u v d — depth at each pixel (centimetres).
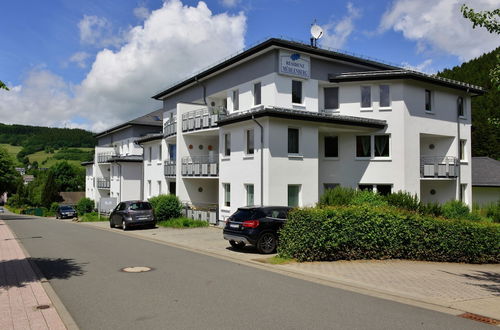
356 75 2234
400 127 2227
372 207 1314
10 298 773
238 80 2370
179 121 2783
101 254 1357
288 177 1992
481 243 1336
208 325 612
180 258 1266
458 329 600
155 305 721
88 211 4706
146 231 2205
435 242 1305
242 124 2123
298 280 939
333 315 664
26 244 1669
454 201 2048
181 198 2775
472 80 5503
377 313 677
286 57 2125
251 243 1334
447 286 892
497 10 853
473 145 5031
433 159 2520
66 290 839
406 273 1042
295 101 2178
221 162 2308
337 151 2345
